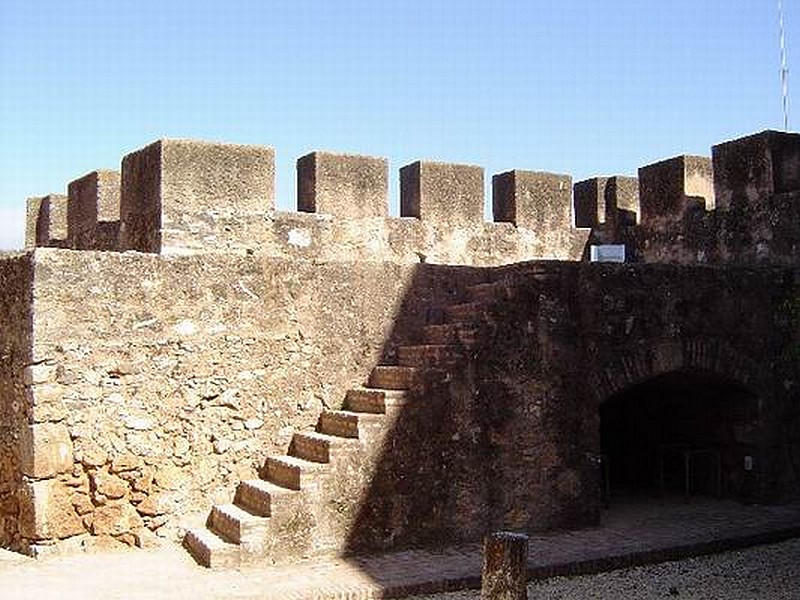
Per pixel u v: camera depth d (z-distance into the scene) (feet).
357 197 43.11
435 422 32.17
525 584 20.79
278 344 33.76
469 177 47.01
